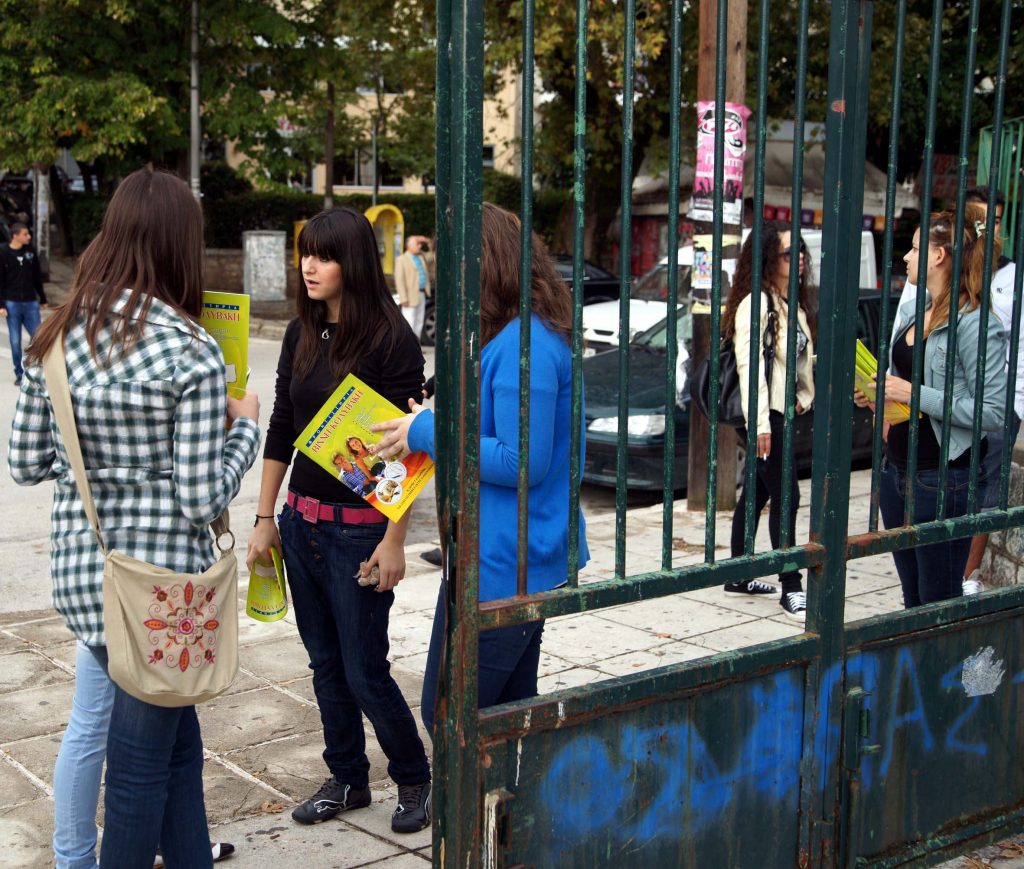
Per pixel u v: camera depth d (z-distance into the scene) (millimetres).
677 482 7930
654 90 19922
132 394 2291
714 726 2408
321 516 3027
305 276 2953
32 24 18938
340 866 3076
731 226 6840
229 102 20875
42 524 7242
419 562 6219
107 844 2426
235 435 2518
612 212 23844
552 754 2180
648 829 2332
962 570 3793
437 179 2010
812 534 2555
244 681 4457
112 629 2291
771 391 4910
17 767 3686
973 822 2959
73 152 19812
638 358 8852
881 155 22891
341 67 22312
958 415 3574
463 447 2008
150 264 2367
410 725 3209
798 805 2588
